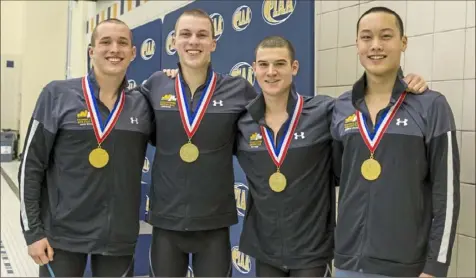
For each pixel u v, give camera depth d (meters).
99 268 2.13
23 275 3.55
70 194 2.06
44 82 10.28
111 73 2.06
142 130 2.16
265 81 2.01
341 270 1.87
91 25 7.41
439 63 2.27
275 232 2.02
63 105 2.07
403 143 1.76
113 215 2.07
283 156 2.03
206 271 2.21
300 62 2.52
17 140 11.09
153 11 4.84
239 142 2.18
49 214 2.10
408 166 1.75
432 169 1.74
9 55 11.49
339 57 2.81
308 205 2.01
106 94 2.12
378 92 1.85
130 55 2.12
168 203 2.16
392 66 1.78
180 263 2.23
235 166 3.05
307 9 2.46
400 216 1.75
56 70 10.30
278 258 2.02
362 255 1.80
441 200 1.70
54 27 10.23
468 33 2.14
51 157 2.12
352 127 1.87
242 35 3.03
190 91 2.20
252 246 2.10
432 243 1.71
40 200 2.12
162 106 2.19
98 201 2.06
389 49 1.76
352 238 1.83
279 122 2.07
